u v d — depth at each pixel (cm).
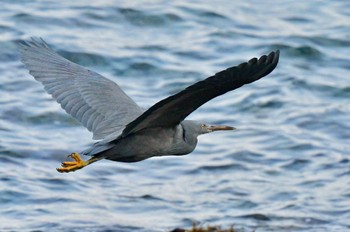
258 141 1698
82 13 2239
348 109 1855
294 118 1805
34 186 1464
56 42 2059
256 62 838
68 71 1042
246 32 2233
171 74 1986
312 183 1530
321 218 1387
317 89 1955
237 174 1565
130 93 1888
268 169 1586
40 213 1369
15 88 1855
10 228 1306
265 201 1455
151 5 2319
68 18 2205
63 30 2141
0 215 1355
